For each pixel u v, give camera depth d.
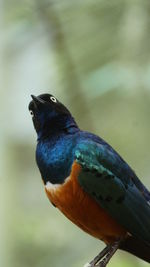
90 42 15.34
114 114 15.72
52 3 15.51
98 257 10.71
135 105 15.48
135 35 15.09
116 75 14.91
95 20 15.31
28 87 16.23
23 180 16.80
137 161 15.96
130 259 14.60
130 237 10.80
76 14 15.45
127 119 15.75
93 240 16.67
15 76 16.28
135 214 10.60
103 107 15.61
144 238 10.63
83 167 10.43
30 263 16.47
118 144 15.96
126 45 15.13
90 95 15.39
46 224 17.09
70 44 15.59
